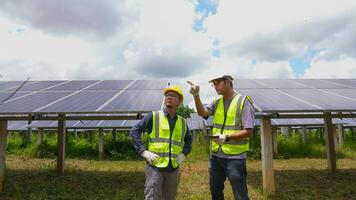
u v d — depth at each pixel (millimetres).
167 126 4254
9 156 14625
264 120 6945
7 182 7922
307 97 7547
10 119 7227
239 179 4266
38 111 6238
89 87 9625
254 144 13992
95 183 8227
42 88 9406
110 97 7902
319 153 14375
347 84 9867
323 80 10805
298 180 8516
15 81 10766
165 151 4160
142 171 10148
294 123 14281
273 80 10648
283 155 14133
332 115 8477
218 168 4562
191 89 4395
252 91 8414
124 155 13852
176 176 4230
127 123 14930
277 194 6859
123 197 6730
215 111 4727
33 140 18359
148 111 6227
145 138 14281
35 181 8344
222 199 4711
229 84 4590
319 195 6879
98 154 15023
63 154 9617
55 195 6992
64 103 7102
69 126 14258
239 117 4402
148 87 9562
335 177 8930
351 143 17109
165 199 4246
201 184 8188
